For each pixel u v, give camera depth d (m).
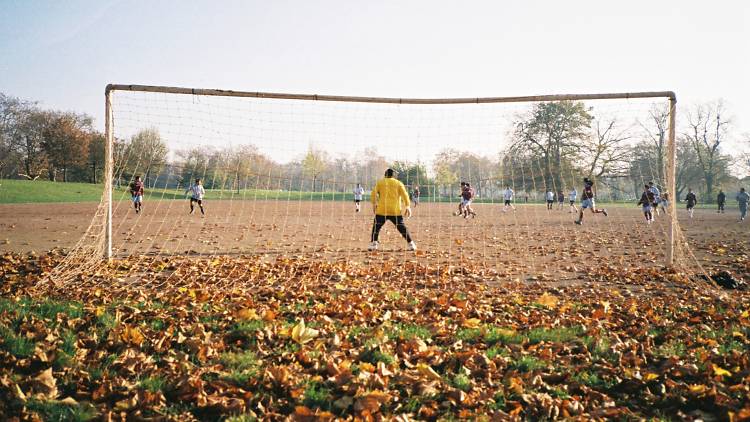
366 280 7.41
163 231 15.34
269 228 17.03
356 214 27.09
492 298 6.28
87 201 42.50
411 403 3.25
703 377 3.65
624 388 3.58
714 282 7.20
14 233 14.16
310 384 3.46
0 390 3.19
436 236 14.81
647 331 4.79
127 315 4.99
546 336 4.58
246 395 3.28
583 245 12.52
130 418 3.02
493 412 3.16
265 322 4.84
